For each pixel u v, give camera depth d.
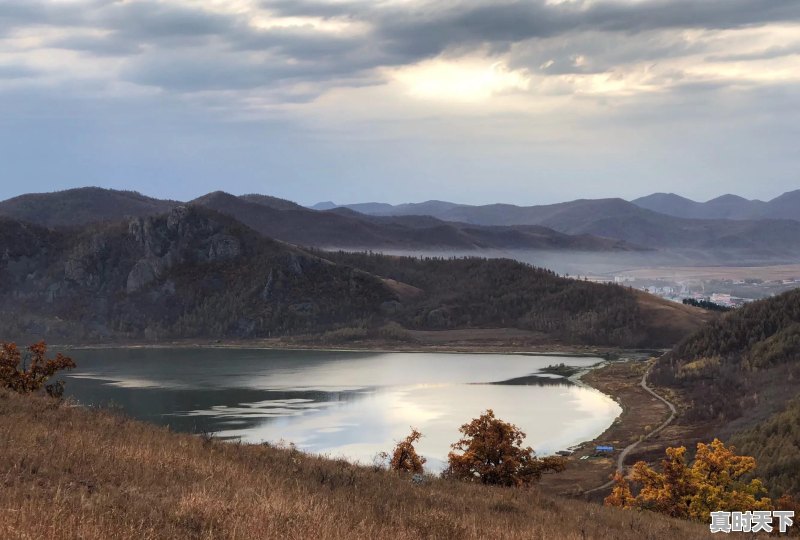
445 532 17.75
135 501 14.96
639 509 40.16
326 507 17.14
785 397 117.50
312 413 139.62
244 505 15.71
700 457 47.69
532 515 23.97
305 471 23.73
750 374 153.88
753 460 46.75
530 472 45.47
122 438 23.12
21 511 12.67
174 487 17.05
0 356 41.31
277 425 126.19
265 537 13.59
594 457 103.62
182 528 13.63
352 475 24.11
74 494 14.94
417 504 21.34
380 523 17.44
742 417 118.81
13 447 18.50
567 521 24.05
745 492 46.09
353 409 144.62
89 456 19.08
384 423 128.25
